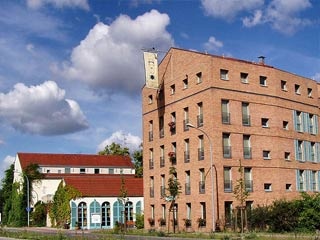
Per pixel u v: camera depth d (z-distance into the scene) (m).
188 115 48.75
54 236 35.56
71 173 90.25
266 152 48.44
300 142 52.31
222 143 45.38
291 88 52.06
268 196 47.28
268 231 38.78
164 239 34.12
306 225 37.00
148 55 53.19
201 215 45.72
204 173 45.72
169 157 51.03
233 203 44.94
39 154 90.88
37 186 79.44
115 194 67.25
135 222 60.19
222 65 46.56
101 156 96.25
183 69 49.94
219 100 45.78
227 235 35.62
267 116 48.84
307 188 51.62
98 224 65.25
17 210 78.75
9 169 88.94
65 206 65.62
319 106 55.62
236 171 45.69
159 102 53.94
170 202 48.25
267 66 49.84
